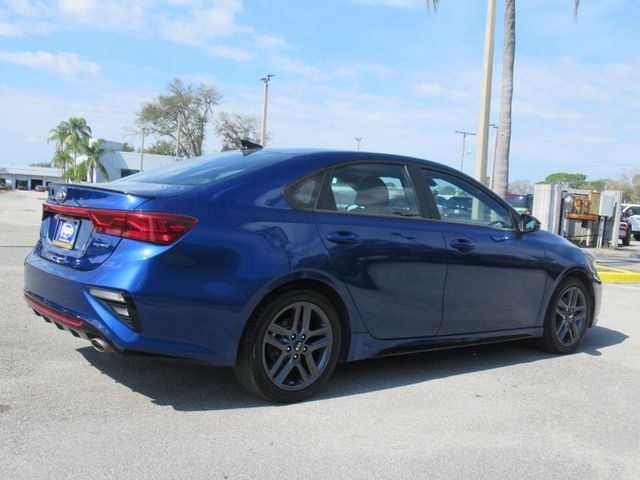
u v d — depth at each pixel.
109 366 4.54
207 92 66.31
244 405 3.94
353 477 3.08
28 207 33.09
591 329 7.12
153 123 65.94
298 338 4.02
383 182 4.57
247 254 3.73
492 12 12.14
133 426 3.52
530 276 5.32
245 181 3.96
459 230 4.85
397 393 4.38
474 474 3.19
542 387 4.71
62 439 3.29
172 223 3.53
